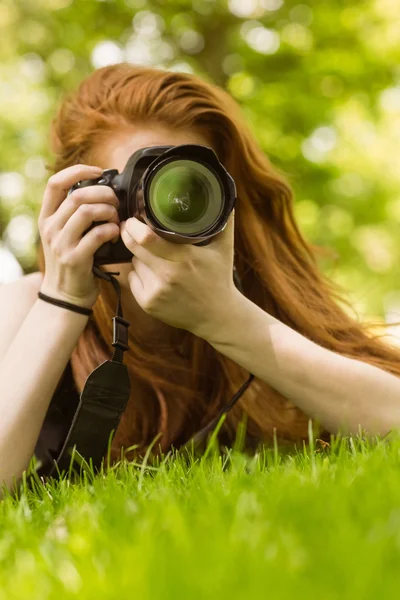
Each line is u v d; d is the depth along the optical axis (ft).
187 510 3.59
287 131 27.27
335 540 2.82
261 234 6.91
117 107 6.40
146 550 2.79
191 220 5.31
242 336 5.64
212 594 2.35
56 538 3.52
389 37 27.86
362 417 5.67
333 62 27.20
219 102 6.72
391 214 31.68
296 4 27.86
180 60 28.17
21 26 29.12
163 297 5.53
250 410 6.82
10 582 2.91
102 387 5.49
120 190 5.65
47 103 29.30
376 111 28.96
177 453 5.42
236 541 2.84
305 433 6.92
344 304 7.49
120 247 5.71
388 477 3.80
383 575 2.46
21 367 5.79
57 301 5.86
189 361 6.84
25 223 29.19
